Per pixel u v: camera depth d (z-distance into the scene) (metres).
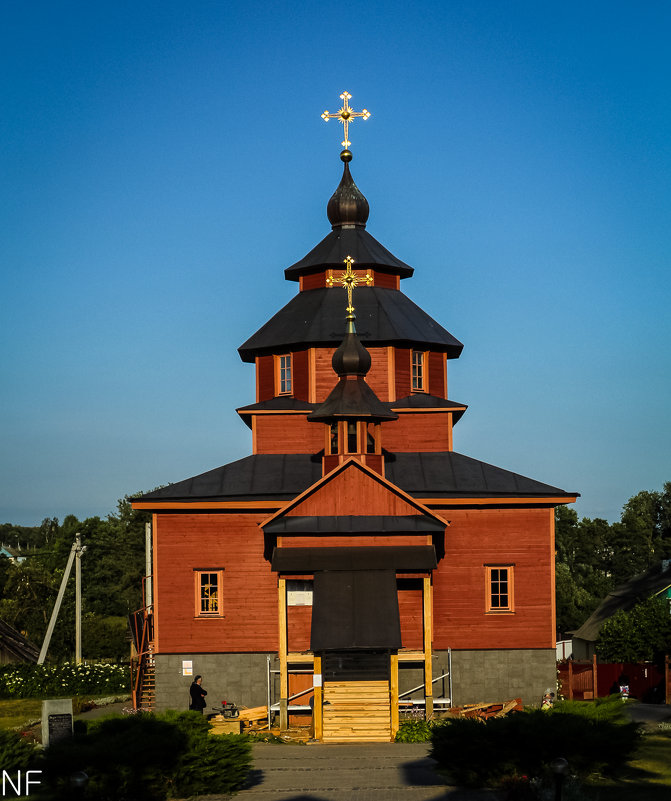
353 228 52.69
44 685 56.19
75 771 24.08
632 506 126.06
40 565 116.06
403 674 42.94
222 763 26.53
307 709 40.94
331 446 43.94
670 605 58.72
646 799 23.98
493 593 43.69
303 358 49.28
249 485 44.66
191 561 43.56
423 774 28.94
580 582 100.19
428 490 44.00
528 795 24.66
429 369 50.06
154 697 44.66
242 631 43.22
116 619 89.31
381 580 39.22
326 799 25.77
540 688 42.97
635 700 47.62
